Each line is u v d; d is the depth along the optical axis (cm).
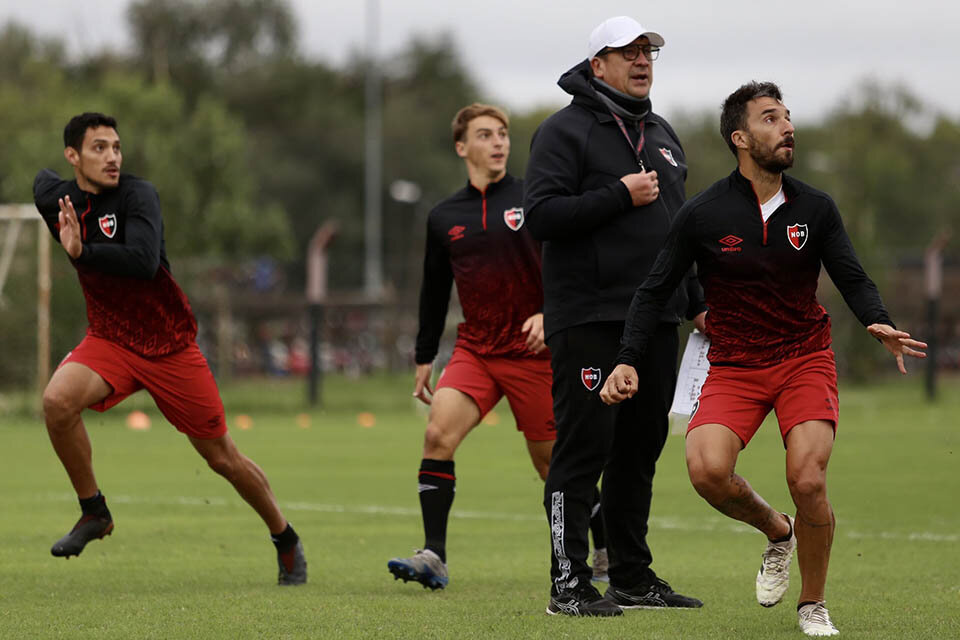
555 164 2228
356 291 17400
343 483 4719
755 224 1989
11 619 2139
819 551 1969
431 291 2828
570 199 2186
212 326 11681
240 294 14388
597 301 2209
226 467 2559
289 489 4519
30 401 8331
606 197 2164
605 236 2208
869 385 12225
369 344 15450
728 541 3284
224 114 15912
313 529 3484
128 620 2125
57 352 8456
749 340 2012
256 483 2548
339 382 13412
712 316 2052
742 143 1983
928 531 3438
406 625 2066
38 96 18700
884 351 12344
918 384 12512
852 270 1981
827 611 2156
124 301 2511
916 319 12606
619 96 2256
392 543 3222
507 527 3550
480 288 2702
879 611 2219
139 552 3036
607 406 2214
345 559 2958
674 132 2381
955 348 13100
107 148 2505
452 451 2634
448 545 3206
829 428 1969
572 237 2216
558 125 2252
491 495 4344
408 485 4653
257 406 9462
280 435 7200
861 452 5919
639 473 2322
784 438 1995
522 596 2436
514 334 2698
